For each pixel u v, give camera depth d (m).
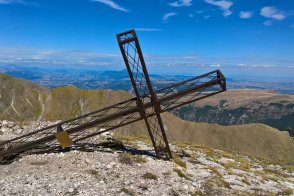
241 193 24.22
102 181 19.94
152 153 30.62
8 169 20.86
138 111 26.55
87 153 25.86
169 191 20.55
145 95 26.67
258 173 35.72
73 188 17.92
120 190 18.91
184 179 24.23
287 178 37.72
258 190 26.56
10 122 35.19
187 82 27.06
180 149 39.31
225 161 38.53
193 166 30.30
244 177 30.86
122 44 24.36
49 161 23.17
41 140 24.70
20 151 25.11
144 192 19.55
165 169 25.53
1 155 23.17
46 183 18.30
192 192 21.42
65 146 25.67
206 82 26.64
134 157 26.48
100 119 26.27
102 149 28.06
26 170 20.73
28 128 34.22
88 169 22.16
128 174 22.48
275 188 29.33
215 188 23.72
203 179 25.92
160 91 26.69
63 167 21.98
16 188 17.03
